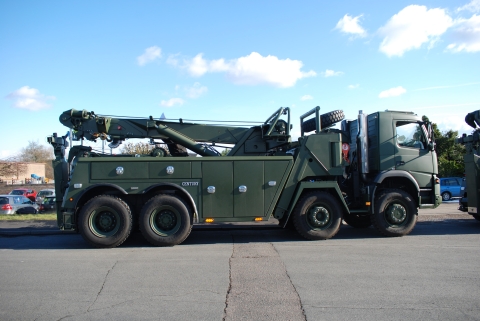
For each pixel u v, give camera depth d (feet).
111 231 27.43
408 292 16.56
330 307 14.92
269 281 18.34
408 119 31.55
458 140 37.27
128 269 20.97
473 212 34.47
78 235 33.19
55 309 15.06
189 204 28.48
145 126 31.53
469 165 34.96
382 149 30.83
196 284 18.03
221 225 36.09
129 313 14.53
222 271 20.27
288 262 22.03
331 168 29.78
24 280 19.04
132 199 28.99
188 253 25.03
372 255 23.57
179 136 31.94
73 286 17.99
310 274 19.44
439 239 28.78
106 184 27.71
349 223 35.47
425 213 44.09
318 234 29.01
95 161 27.91
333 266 21.01
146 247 27.48
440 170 100.94
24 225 38.34
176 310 14.78
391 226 30.09
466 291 16.66
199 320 13.80
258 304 15.31
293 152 31.12
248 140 32.65
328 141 29.99
